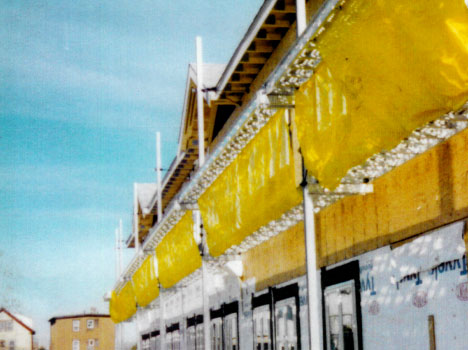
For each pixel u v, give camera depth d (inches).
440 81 197.6
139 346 1198.9
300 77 296.8
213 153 445.1
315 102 288.5
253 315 603.5
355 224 382.9
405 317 325.7
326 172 282.2
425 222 309.7
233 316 677.9
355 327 380.5
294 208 413.1
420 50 202.1
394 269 337.7
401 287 330.3
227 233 467.8
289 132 338.3
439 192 298.0
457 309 284.4
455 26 187.9
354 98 246.8
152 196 1278.3
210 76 697.6
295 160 337.4
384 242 347.6
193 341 917.8
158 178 971.3
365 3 224.4
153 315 1331.2
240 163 425.7
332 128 272.7
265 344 567.5
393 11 210.7
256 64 612.4
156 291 898.1
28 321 3949.3
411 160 321.1
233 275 670.5
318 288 438.6
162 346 868.0
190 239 635.5
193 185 528.1
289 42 534.6
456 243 285.1
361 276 374.3
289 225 462.6
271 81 309.6
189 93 818.8
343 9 238.2
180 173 1061.1
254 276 601.6
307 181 314.8
